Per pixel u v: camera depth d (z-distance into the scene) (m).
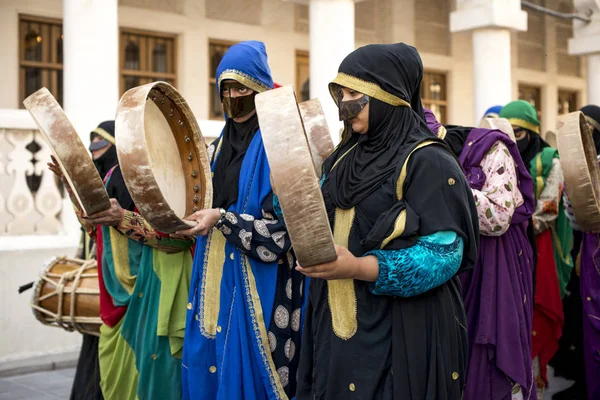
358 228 1.96
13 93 6.80
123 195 3.11
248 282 2.53
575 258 4.62
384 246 1.85
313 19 6.36
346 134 2.12
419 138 1.92
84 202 2.43
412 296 1.88
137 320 2.92
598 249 3.62
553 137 5.97
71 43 5.36
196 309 2.60
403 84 1.95
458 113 10.59
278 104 1.74
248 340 2.51
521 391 2.92
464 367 2.00
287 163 1.68
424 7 10.20
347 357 1.93
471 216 1.93
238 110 2.64
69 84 5.39
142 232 2.78
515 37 11.35
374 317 1.91
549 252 4.04
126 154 2.11
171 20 7.77
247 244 2.46
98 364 3.30
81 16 5.34
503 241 2.98
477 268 2.92
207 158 2.59
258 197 2.55
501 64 7.64
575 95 12.52
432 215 1.83
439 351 1.88
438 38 10.40
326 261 1.71
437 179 1.86
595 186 3.18
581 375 4.50
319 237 1.68
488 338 2.82
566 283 4.41
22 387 4.74
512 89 11.31
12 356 5.21
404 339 1.87
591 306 3.65
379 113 1.93
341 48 6.33
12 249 5.18
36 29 7.03
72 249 5.46
